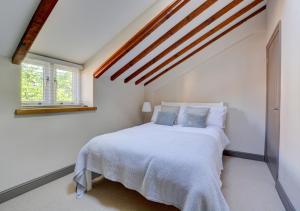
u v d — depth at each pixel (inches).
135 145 73.5
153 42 111.7
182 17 98.8
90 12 78.0
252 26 121.6
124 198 77.3
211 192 52.1
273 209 70.6
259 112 124.8
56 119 93.7
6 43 68.7
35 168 84.7
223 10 101.9
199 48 137.5
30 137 82.4
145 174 64.4
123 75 136.6
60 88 105.1
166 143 76.4
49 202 73.8
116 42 102.2
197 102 147.3
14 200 74.5
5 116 73.7
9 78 74.5
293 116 64.4
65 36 86.2
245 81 128.6
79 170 80.2
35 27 66.3
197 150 67.7
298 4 59.2
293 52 64.3
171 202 58.8
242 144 130.9
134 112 158.7
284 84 75.0
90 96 116.2
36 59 90.6
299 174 58.6
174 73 153.4
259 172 105.0
